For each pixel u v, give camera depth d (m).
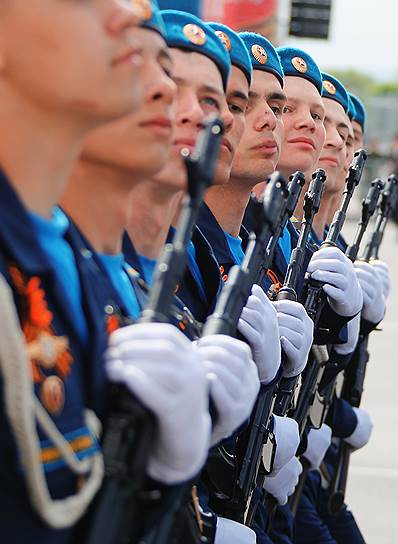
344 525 7.29
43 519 2.52
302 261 5.25
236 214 5.23
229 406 3.15
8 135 2.68
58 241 2.87
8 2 2.60
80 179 3.30
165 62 3.43
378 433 11.03
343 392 7.40
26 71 2.62
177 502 3.05
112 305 3.10
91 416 2.68
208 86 4.27
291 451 5.27
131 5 3.08
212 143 2.97
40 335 2.60
